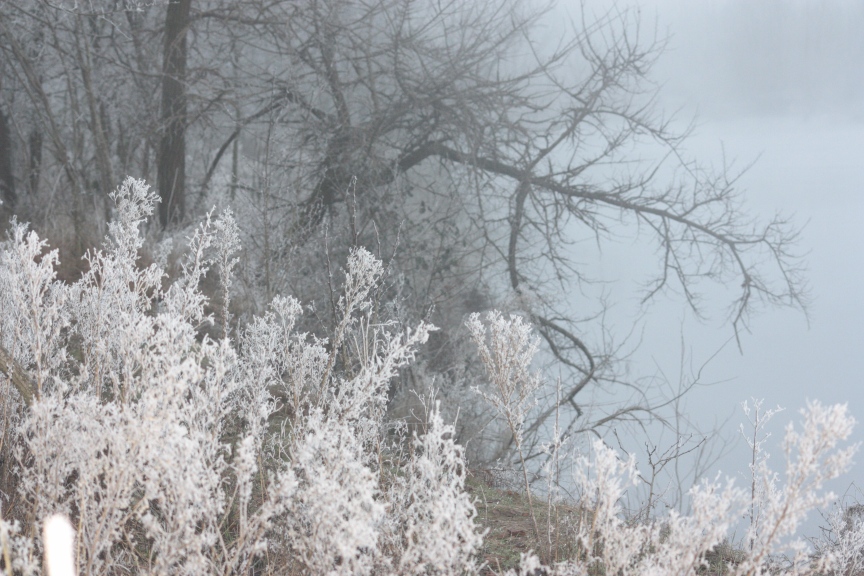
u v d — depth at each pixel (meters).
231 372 3.68
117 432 2.50
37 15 13.66
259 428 3.45
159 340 2.88
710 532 2.50
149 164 16.55
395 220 13.40
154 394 2.51
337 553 2.58
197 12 15.45
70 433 2.63
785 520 2.40
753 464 3.07
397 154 16.36
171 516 2.49
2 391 3.38
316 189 14.54
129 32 15.72
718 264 18.66
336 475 2.70
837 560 3.48
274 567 2.99
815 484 2.37
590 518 3.64
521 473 5.52
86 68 13.17
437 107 15.98
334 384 4.16
